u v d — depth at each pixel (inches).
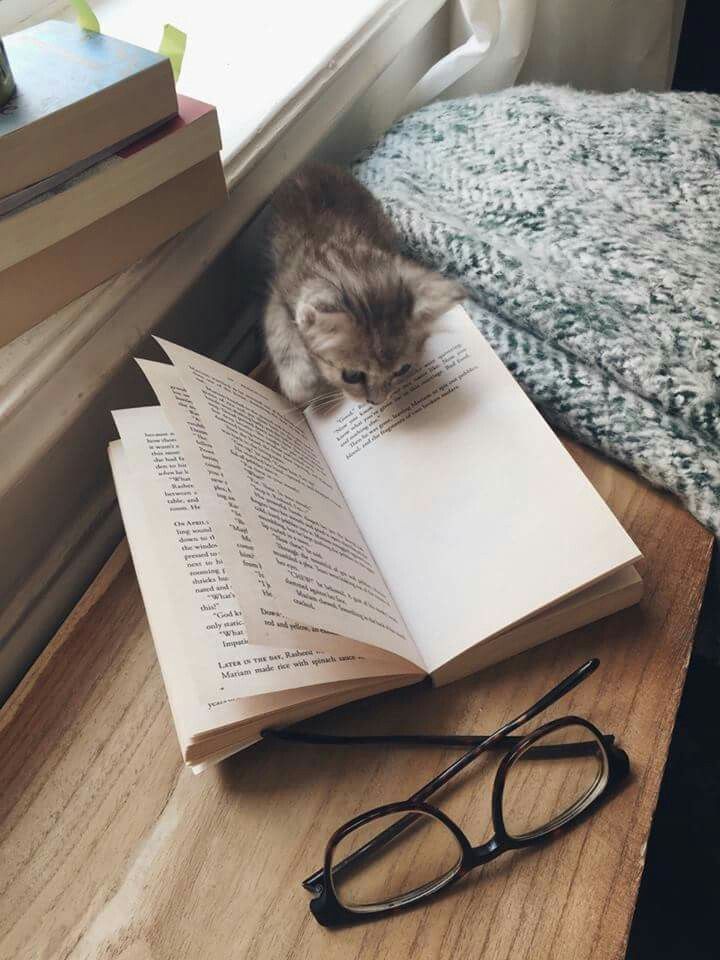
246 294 35.1
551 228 29.2
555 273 28.1
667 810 35.2
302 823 20.1
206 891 19.2
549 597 21.3
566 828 19.6
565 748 20.6
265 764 21.1
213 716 19.2
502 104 34.1
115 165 22.9
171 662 20.5
